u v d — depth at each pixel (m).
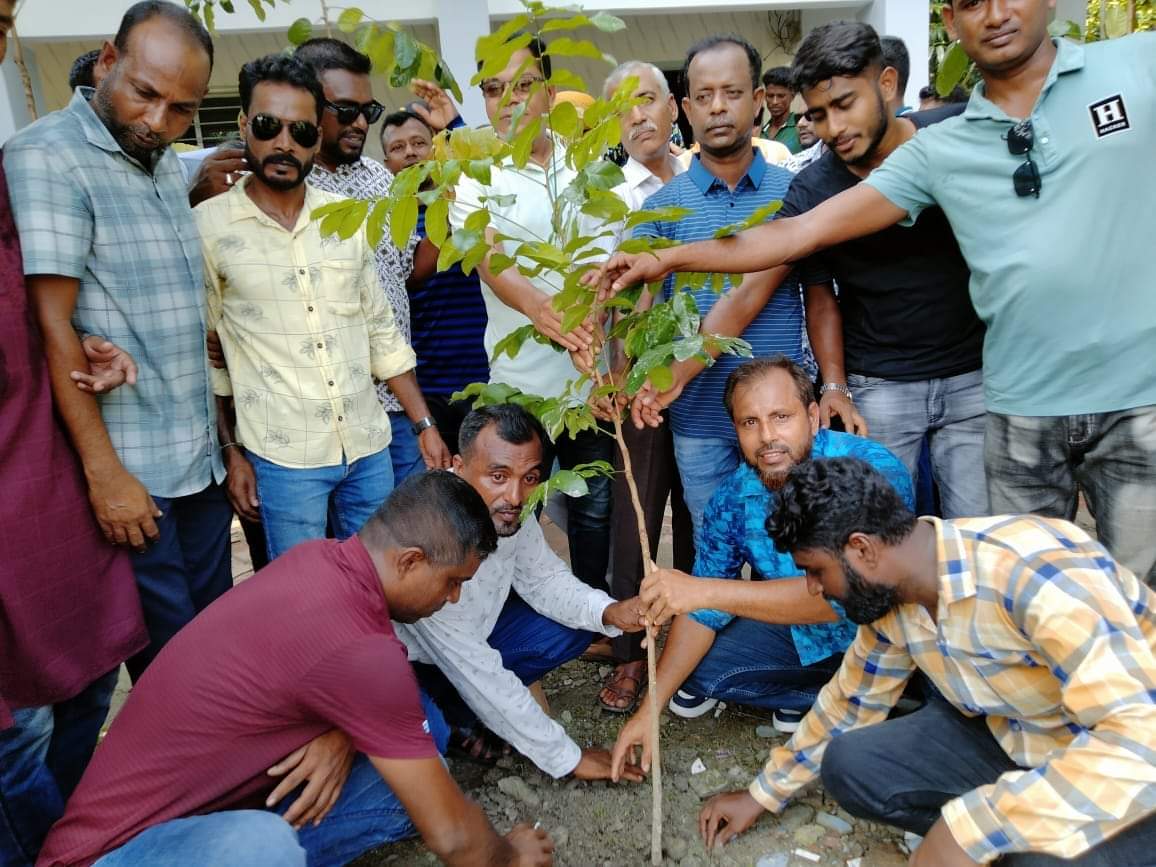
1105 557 1.58
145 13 2.07
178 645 1.79
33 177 1.98
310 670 1.72
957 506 2.79
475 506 1.88
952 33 2.36
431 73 1.90
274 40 7.45
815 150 4.23
